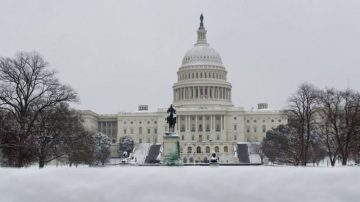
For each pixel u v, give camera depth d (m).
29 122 64.81
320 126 93.81
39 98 68.81
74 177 20.52
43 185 20.05
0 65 64.00
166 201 19.11
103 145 163.62
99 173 20.72
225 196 19.31
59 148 75.69
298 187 19.38
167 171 20.92
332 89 107.06
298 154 95.00
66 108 77.19
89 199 19.34
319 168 21.03
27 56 65.62
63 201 19.42
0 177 20.67
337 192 18.97
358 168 20.34
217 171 20.78
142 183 19.92
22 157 59.06
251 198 19.17
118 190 19.77
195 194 19.42
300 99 92.25
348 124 84.06
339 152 89.62
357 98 89.81
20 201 19.45
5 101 63.16
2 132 58.78
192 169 21.45
